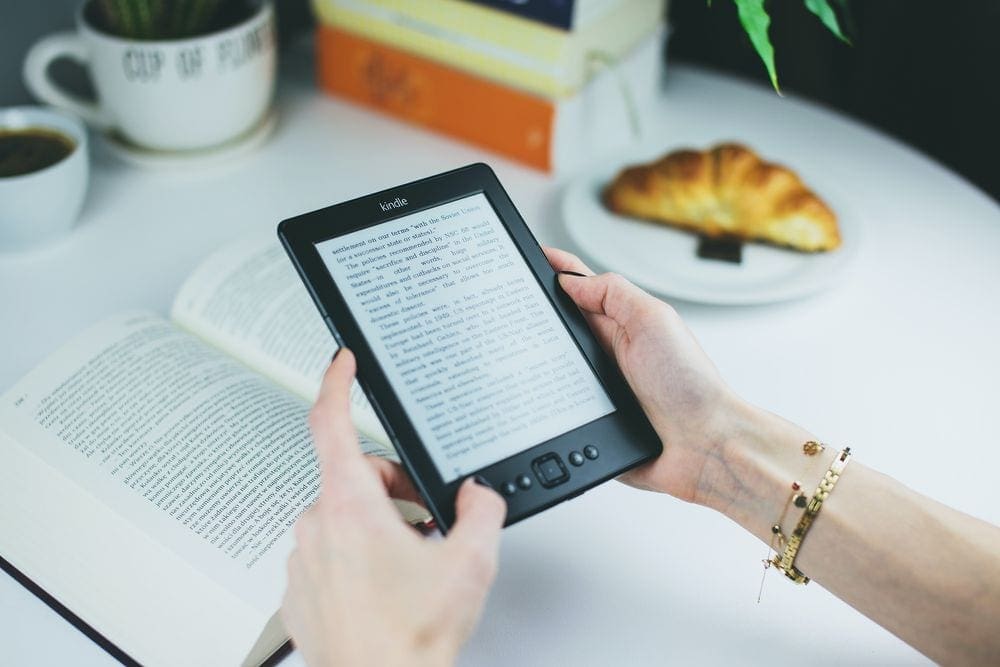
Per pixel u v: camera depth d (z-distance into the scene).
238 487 0.49
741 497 0.50
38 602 0.48
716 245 0.71
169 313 0.66
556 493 0.47
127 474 0.50
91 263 0.70
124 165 0.81
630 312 0.52
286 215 0.75
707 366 0.51
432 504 0.45
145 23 0.74
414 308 0.49
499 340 0.50
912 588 0.46
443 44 0.80
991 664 0.45
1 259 0.70
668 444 0.52
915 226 0.76
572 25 0.73
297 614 0.42
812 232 0.70
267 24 0.78
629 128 0.86
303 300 0.62
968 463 0.57
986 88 0.94
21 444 0.51
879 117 1.01
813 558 0.48
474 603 0.40
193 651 0.44
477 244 0.52
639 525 0.53
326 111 0.88
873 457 0.57
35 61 0.75
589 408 0.50
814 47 0.96
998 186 0.98
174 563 0.46
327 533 0.40
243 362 0.60
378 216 0.51
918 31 0.94
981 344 0.66
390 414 0.46
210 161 0.80
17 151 0.70
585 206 0.75
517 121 0.79
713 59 1.02
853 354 0.64
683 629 0.48
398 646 0.38
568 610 0.49
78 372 0.55
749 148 0.76
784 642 0.48
